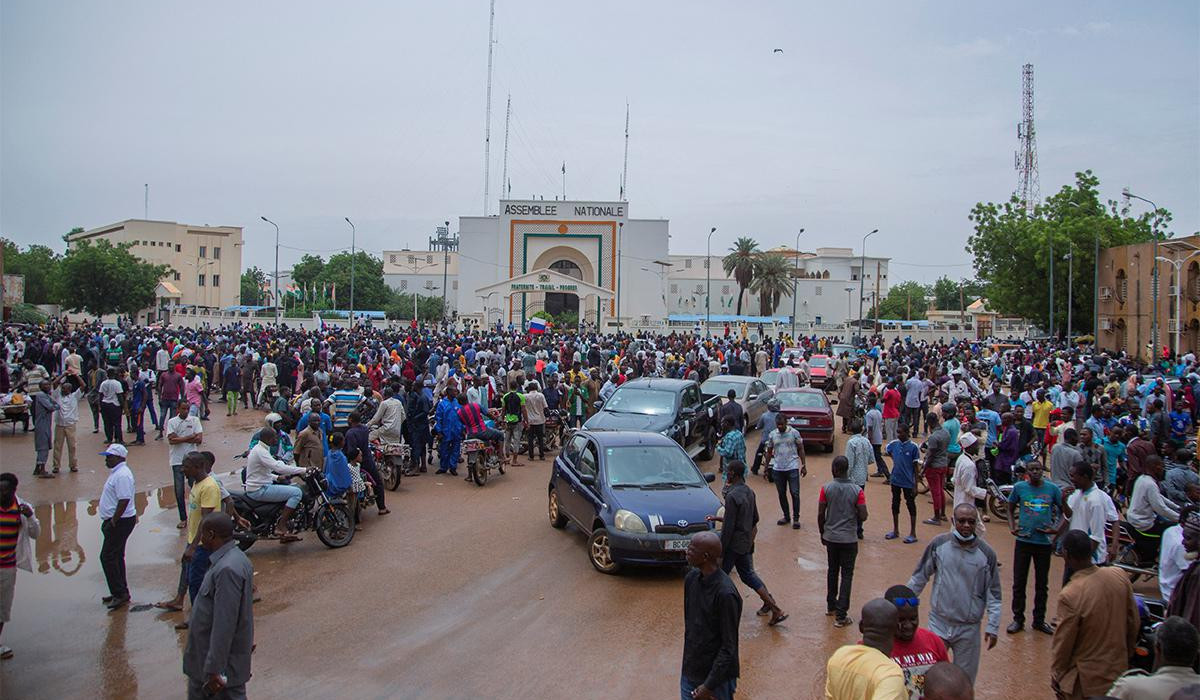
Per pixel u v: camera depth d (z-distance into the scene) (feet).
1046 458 54.65
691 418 55.52
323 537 35.24
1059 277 186.09
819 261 379.76
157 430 63.67
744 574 27.20
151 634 25.72
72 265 233.76
